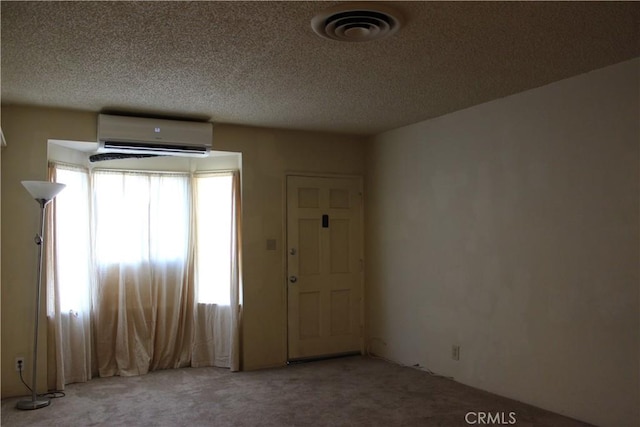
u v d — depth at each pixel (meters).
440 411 3.68
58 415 3.67
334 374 4.73
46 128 4.17
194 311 5.04
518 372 3.88
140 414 3.69
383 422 3.49
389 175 5.29
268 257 5.09
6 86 3.56
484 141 4.18
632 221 3.15
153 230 4.93
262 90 3.72
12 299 4.05
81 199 4.61
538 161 3.74
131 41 2.75
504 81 3.58
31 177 4.12
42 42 2.75
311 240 5.34
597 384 3.33
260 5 2.33
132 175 4.87
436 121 4.68
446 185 4.56
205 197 5.14
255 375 4.71
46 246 4.20
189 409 3.79
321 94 3.85
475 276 4.26
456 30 2.65
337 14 2.44
